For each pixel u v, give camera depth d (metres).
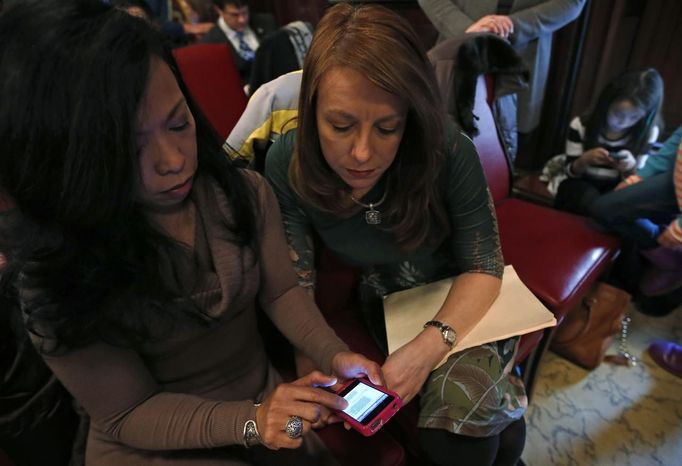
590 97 2.21
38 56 0.41
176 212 0.62
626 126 1.51
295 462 0.74
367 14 0.60
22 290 0.53
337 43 0.59
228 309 0.68
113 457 0.68
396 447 0.77
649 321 1.57
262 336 0.96
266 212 0.75
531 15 1.66
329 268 1.01
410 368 0.76
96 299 0.53
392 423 0.90
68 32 0.41
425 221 0.80
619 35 2.06
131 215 0.53
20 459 0.73
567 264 1.14
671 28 1.95
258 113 0.93
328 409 0.70
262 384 0.84
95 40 0.42
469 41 1.21
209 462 0.68
